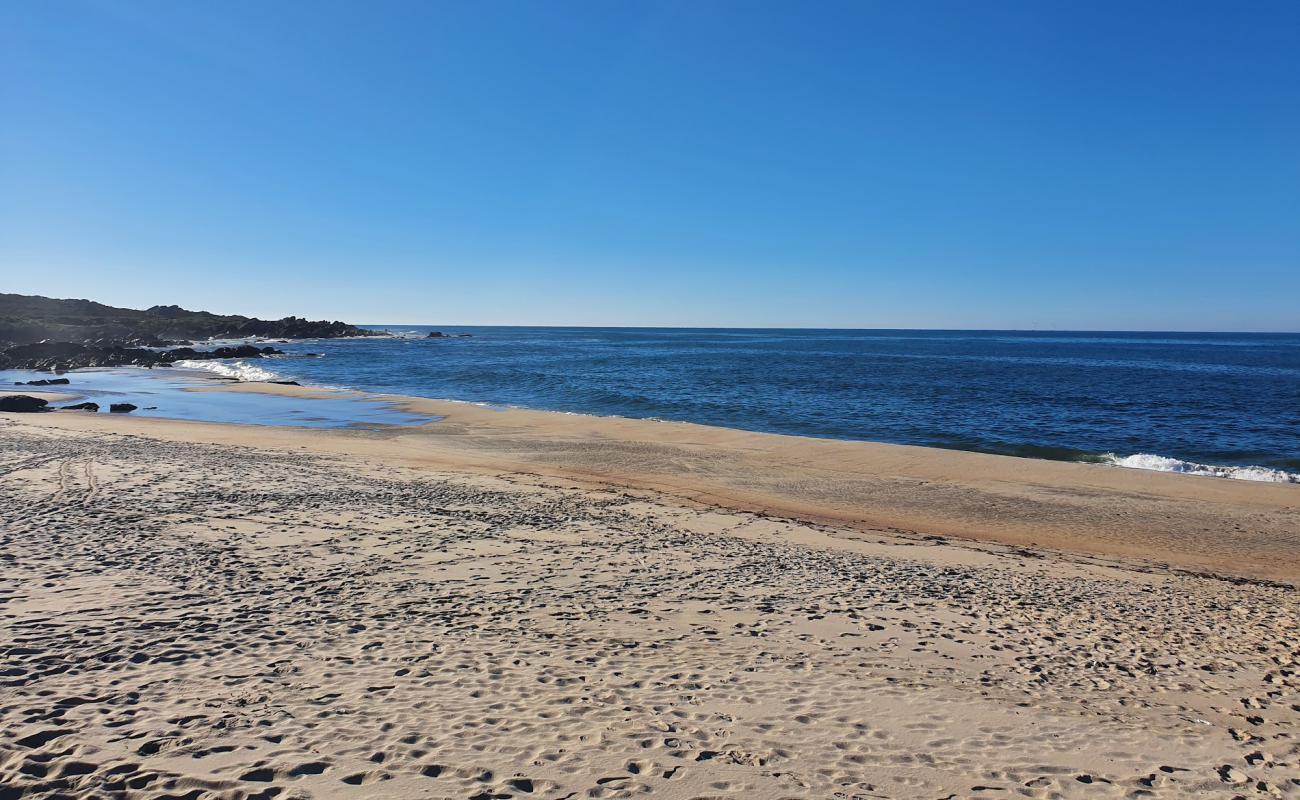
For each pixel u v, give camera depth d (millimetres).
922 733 5668
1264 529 14953
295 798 4188
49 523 10766
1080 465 21125
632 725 5480
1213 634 8828
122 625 7012
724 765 4934
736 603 8906
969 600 9648
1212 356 98500
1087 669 7434
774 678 6641
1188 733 6035
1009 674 7148
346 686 5957
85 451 17875
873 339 194000
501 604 8469
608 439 24719
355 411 31969
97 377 51375
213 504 12641
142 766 4473
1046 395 42250
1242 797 4969
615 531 12523
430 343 134250
